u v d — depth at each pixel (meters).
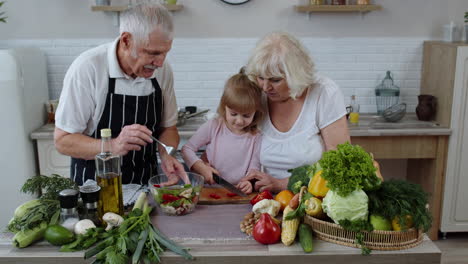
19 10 3.56
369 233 1.33
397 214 1.32
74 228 1.40
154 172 2.16
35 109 3.33
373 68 3.71
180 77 3.71
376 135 3.20
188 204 1.59
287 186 1.69
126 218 1.49
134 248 1.34
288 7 3.59
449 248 3.38
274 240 1.39
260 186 1.85
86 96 1.87
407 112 3.79
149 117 2.00
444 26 3.58
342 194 1.33
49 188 1.54
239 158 2.06
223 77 3.71
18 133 3.13
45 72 3.56
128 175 2.05
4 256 1.31
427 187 3.49
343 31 3.64
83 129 1.92
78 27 3.60
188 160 2.03
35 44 3.62
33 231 1.38
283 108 1.93
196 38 3.64
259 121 2.00
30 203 1.47
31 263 1.32
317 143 1.89
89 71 1.86
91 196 1.44
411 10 3.62
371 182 1.35
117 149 1.65
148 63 1.70
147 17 1.63
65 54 3.64
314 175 1.49
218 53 3.67
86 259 1.32
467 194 3.37
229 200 1.72
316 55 3.68
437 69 3.44
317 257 1.33
